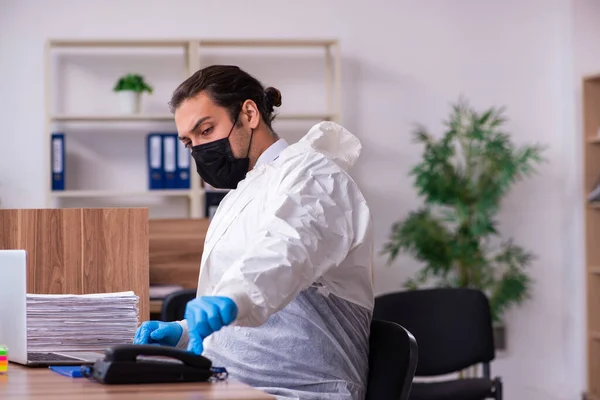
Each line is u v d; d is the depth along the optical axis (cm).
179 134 197
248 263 149
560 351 497
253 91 197
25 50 449
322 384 172
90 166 458
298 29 474
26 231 206
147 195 456
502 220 494
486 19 491
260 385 173
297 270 152
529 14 495
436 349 354
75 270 209
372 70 480
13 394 117
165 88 464
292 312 175
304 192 164
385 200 480
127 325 174
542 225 496
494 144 448
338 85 452
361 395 176
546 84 496
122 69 461
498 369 493
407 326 357
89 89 457
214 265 189
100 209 211
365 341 181
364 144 478
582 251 490
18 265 156
